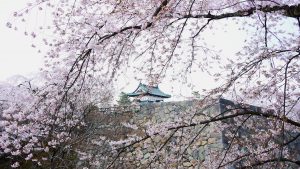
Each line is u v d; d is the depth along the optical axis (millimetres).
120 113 12695
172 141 6586
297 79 4922
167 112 12367
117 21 4246
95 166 10070
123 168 10172
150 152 10734
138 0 4234
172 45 4969
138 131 12359
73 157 9242
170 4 3982
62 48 4219
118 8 4195
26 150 5383
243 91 5172
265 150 5086
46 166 5934
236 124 6754
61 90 4391
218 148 10305
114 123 12188
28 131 5273
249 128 6867
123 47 4508
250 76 4879
